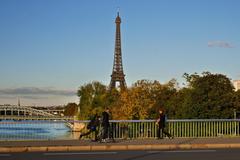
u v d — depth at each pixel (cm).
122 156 1988
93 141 2686
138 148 2409
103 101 8944
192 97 5431
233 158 1886
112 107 7600
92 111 8475
